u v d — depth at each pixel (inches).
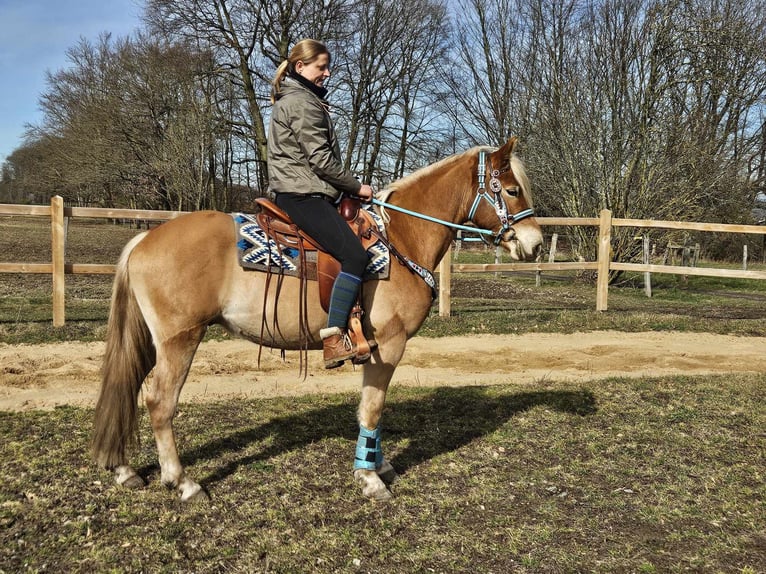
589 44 611.2
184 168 1037.2
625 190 603.8
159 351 130.5
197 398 213.6
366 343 130.6
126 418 134.6
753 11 638.5
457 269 377.7
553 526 127.5
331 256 132.6
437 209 148.2
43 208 301.0
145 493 135.9
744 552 118.7
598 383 242.1
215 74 839.1
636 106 591.2
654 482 149.6
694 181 609.9
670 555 117.3
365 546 118.4
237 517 127.7
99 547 113.9
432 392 226.2
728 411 205.9
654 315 403.9
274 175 131.7
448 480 149.6
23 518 122.5
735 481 150.3
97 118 1207.6
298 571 109.6
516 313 398.6
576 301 484.4
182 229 131.0
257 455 160.1
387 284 136.0
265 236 132.3
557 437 179.9
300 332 135.3
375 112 970.7
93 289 452.4
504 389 232.5
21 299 385.4
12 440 163.2
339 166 128.5
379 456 146.8
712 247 924.6
